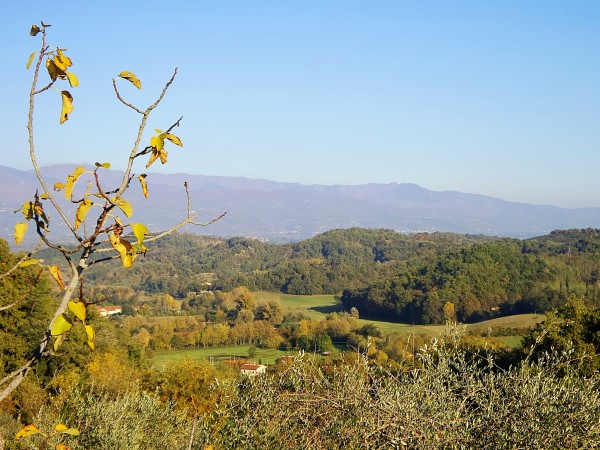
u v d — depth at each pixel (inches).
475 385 140.9
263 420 148.9
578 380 142.1
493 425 128.9
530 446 123.9
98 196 66.2
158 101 69.7
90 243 65.9
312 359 169.2
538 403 131.3
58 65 65.1
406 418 128.5
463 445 126.1
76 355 657.6
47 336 66.0
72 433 77.6
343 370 152.3
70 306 61.7
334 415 140.3
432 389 142.3
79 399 297.9
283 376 163.6
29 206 64.8
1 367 611.2
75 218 64.7
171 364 719.7
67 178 65.2
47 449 186.9
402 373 149.8
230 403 160.1
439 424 129.3
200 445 158.9
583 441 124.0
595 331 561.6
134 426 294.2
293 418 146.5
